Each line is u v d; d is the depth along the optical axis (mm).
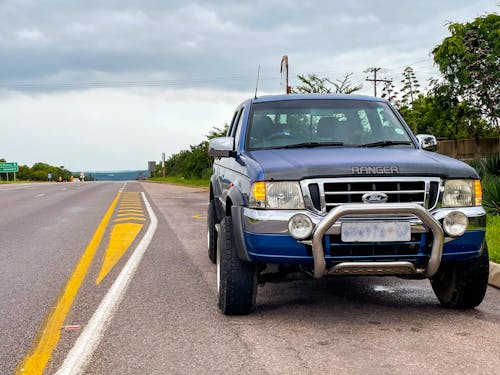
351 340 4465
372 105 6297
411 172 4715
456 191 4824
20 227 12672
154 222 13578
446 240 4691
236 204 5055
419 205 4551
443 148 15672
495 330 4688
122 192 31078
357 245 4598
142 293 6180
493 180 11047
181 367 3947
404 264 4590
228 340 4512
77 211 17219
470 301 5188
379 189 4664
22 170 163125
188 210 17281
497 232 8578
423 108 19328
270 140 5832
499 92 13266
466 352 4148
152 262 8086
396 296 5902
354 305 5562
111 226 12789
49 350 4348
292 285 6492
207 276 7086
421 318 5074
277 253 4660
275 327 4852
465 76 13281
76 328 4914
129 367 3965
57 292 6262
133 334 4707
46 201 22625
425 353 4137
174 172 70750
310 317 5152
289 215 4625
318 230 4504
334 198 4637
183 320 5102
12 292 6273
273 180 4727
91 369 3939
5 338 4668
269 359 4062
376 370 3812
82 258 8445
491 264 6434
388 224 4570
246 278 5059
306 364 3945
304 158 4973
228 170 6062
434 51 13984
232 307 5133
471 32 13102
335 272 4594
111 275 7176
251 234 4742
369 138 5855
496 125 13656
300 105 6180
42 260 8297
